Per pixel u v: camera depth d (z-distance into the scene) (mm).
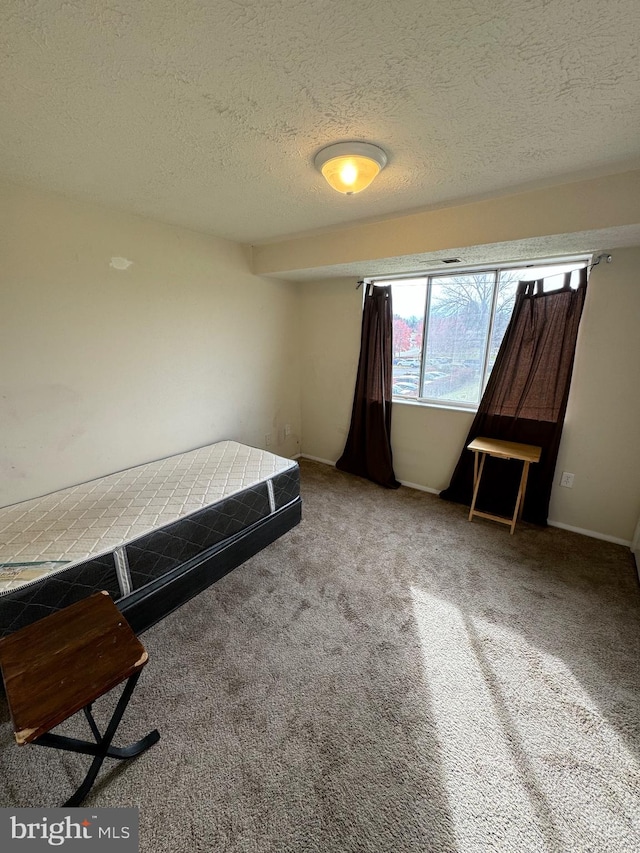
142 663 1105
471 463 2975
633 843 1041
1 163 1569
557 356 2469
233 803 1133
